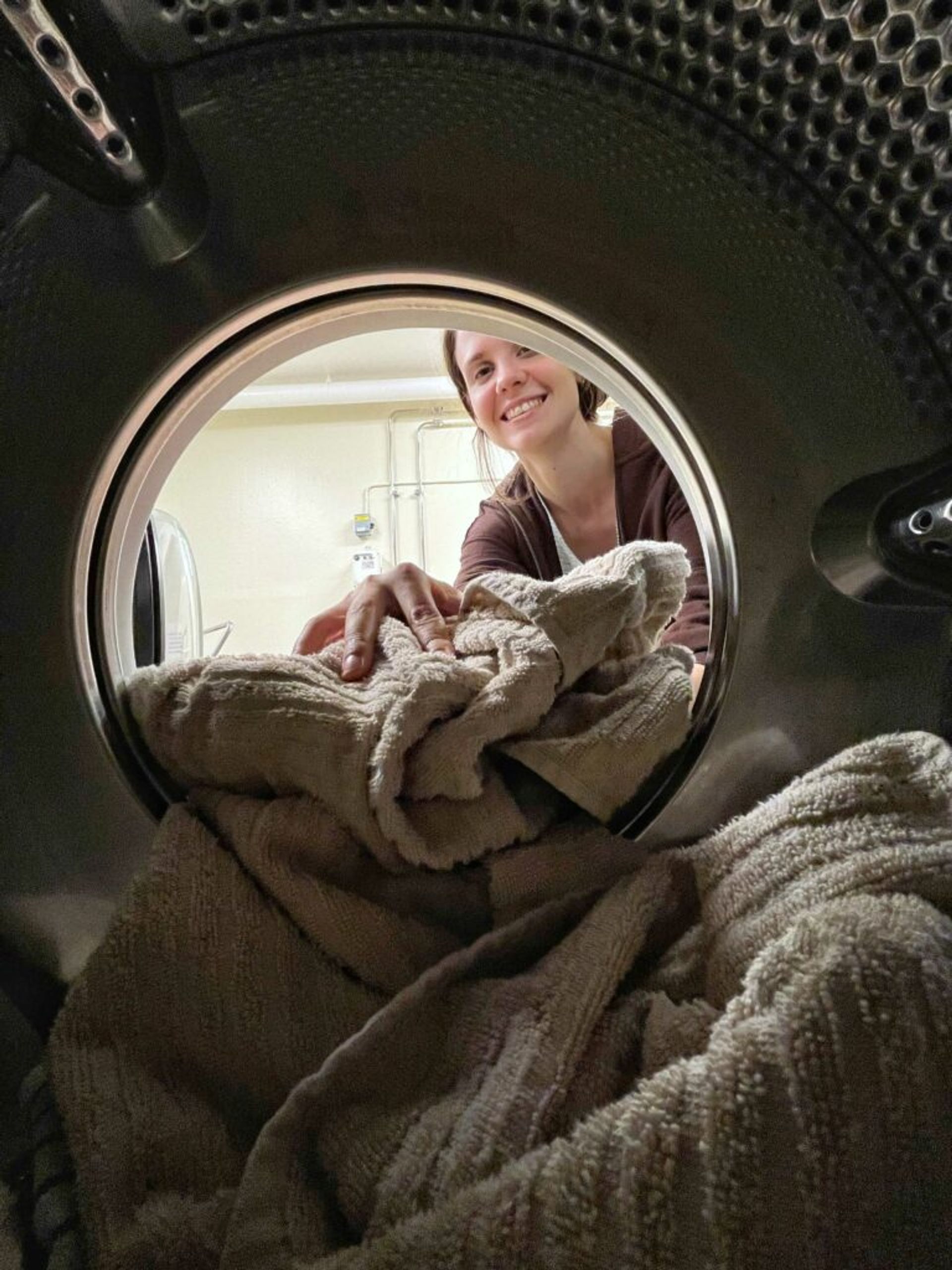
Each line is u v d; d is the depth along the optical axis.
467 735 0.47
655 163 0.41
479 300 0.46
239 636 2.67
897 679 0.47
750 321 0.43
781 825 0.42
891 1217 0.28
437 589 0.64
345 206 0.42
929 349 0.43
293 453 2.71
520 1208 0.29
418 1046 0.40
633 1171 0.29
